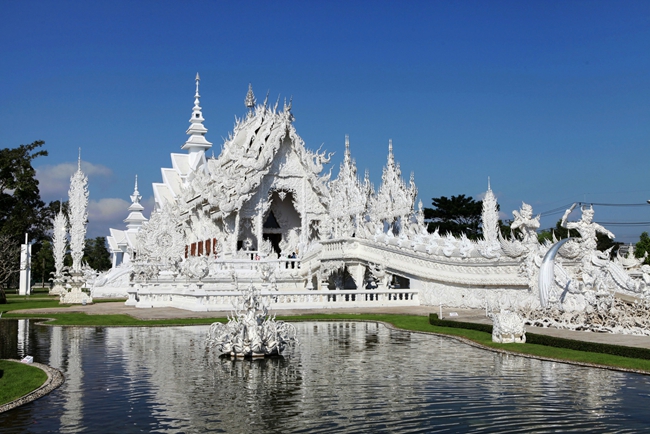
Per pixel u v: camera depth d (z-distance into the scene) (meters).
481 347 24.30
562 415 14.66
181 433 13.54
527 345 23.86
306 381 18.27
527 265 34.31
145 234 72.06
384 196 59.88
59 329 32.22
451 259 41.69
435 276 42.91
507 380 18.11
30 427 13.91
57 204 96.88
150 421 14.36
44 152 91.12
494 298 38.56
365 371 19.62
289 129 64.38
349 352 23.33
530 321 29.20
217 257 61.41
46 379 18.41
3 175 87.69
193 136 97.75
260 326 22.45
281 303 41.47
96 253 150.75
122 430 13.71
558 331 26.81
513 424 14.08
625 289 30.42
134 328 32.19
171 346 25.19
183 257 67.94
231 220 63.66
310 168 65.00
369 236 49.62
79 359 22.17
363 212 56.38
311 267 53.16
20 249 80.00
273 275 48.78
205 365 20.78
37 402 16.03
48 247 114.50
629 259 34.25
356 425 14.09
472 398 16.19
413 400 16.08
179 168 96.00
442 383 17.84
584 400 15.83
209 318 35.72
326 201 64.94
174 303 45.41
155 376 19.05
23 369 20.03
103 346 25.34
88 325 33.59
